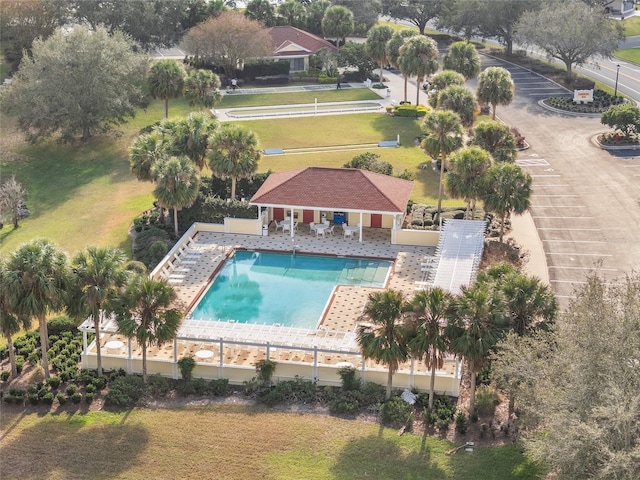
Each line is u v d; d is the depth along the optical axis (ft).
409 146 318.24
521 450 146.92
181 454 149.07
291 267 227.81
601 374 123.65
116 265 169.48
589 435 116.16
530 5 429.79
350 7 501.97
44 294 163.22
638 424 116.67
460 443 151.53
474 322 149.69
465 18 449.48
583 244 232.32
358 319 184.85
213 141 249.75
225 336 177.27
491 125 260.83
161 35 433.48
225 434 155.12
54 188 291.58
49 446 151.64
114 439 153.79
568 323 134.82
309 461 146.82
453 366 172.35
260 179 268.41
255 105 375.86
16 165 310.86
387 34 395.34
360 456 147.95
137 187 286.25
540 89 393.91
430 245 236.84
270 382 174.09
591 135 327.47
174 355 176.55
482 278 161.17
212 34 404.16
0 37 418.31
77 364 180.75
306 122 349.41
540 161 300.61
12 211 260.21
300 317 200.03
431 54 357.41
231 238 244.42
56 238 248.11
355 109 367.25
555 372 132.57
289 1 488.44
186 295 209.36
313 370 172.76
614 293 135.85
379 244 239.50
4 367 179.32
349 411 161.68
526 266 219.41
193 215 249.14
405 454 148.36
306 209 246.27
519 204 223.30
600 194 268.21
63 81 317.42
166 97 328.29
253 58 412.57
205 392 170.91
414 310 154.40
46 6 409.69
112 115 329.52
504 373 139.64
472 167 227.81
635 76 415.85
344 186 239.71
